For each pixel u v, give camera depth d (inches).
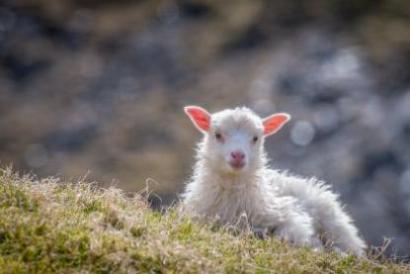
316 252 504.1
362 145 2242.9
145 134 2529.5
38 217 438.9
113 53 3031.5
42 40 3122.5
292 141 2304.4
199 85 2731.3
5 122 2682.1
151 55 2962.6
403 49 2719.0
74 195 488.4
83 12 3272.6
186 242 460.4
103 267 419.8
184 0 3203.7
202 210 618.5
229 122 644.1
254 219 603.2
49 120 2687.0
